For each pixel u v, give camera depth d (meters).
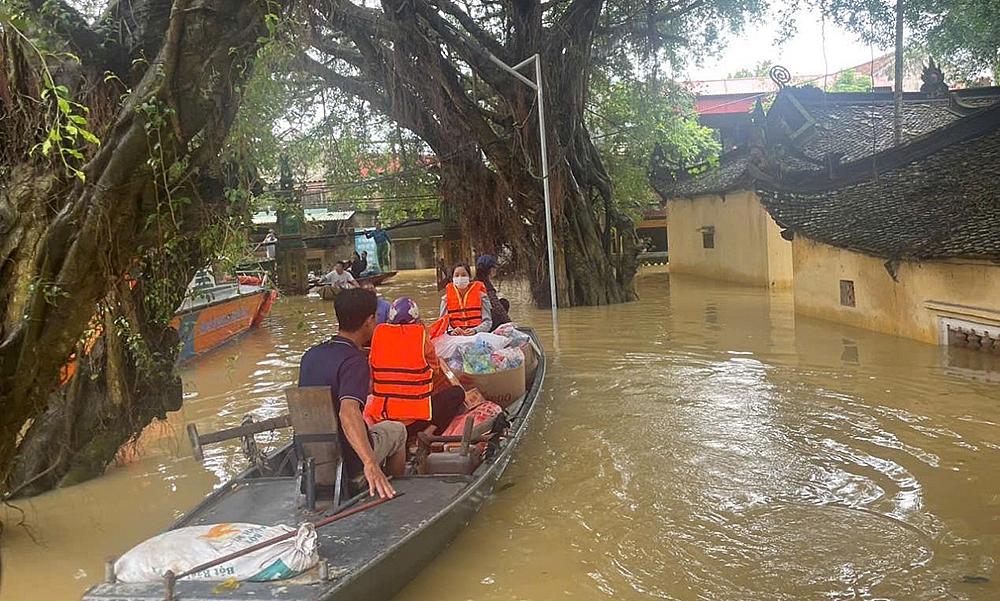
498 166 17.81
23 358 5.00
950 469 6.04
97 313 6.23
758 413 7.84
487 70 16.72
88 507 6.10
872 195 13.23
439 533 4.72
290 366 11.98
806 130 20.11
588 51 17.97
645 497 5.76
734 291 19.69
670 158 25.95
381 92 17.55
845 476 6.02
